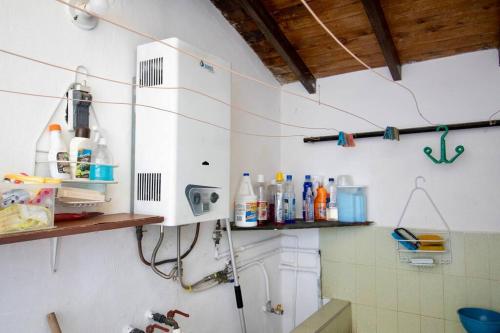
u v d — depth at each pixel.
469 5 1.53
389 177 2.01
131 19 1.31
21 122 0.97
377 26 1.56
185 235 1.52
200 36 1.67
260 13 1.68
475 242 1.77
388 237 1.99
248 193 1.79
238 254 1.89
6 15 0.94
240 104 1.95
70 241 1.08
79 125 1.08
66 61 1.08
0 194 0.78
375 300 2.01
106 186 1.18
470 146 1.81
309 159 2.27
